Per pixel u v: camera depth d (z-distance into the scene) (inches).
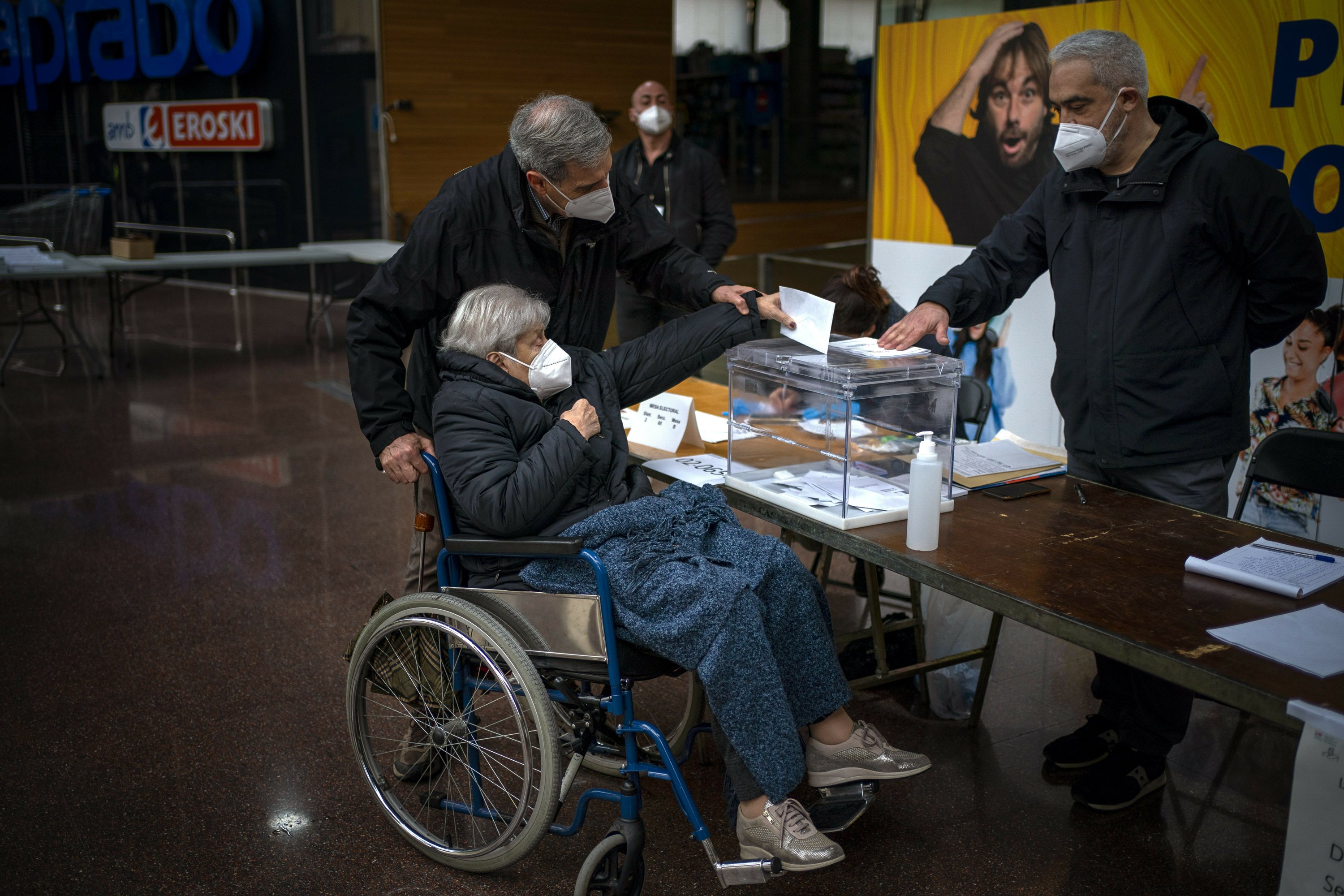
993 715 119.0
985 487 98.5
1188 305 95.2
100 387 282.2
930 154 183.0
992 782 105.3
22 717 117.0
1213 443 97.7
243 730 115.0
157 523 179.2
